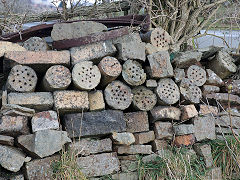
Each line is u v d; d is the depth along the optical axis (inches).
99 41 128.6
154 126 139.4
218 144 144.7
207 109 147.8
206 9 191.0
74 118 122.8
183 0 175.6
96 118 125.7
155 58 138.0
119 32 132.3
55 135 114.7
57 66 120.3
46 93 119.7
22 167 113.9
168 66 139.8
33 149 110.7
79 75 121.9
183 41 182.4
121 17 150.7
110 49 130.0
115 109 130.3
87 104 123.0
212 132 145.6
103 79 128.4
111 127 127.3
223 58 156.9
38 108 119.3
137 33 139.6
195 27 184.7
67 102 120.2
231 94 156.3
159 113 138.1
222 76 159.5
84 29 134.0
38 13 188.4
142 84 139.1
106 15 208.8
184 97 144.2
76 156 121.3
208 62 163.6
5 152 107.7
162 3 183.9
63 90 121.3
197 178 135.0
